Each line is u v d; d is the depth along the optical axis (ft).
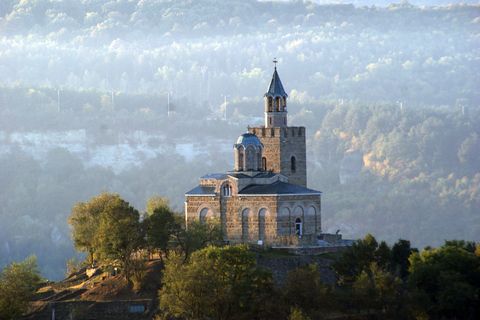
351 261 597.93
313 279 554.05
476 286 574.97
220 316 545.85
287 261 609.01
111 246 615.57
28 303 599.98
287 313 531.50
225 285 535.19
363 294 552.41
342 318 556.51
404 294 558.97
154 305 592.60
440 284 561.43
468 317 549.54
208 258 553.64
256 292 544.21
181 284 531.09
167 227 616.80
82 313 586.86
